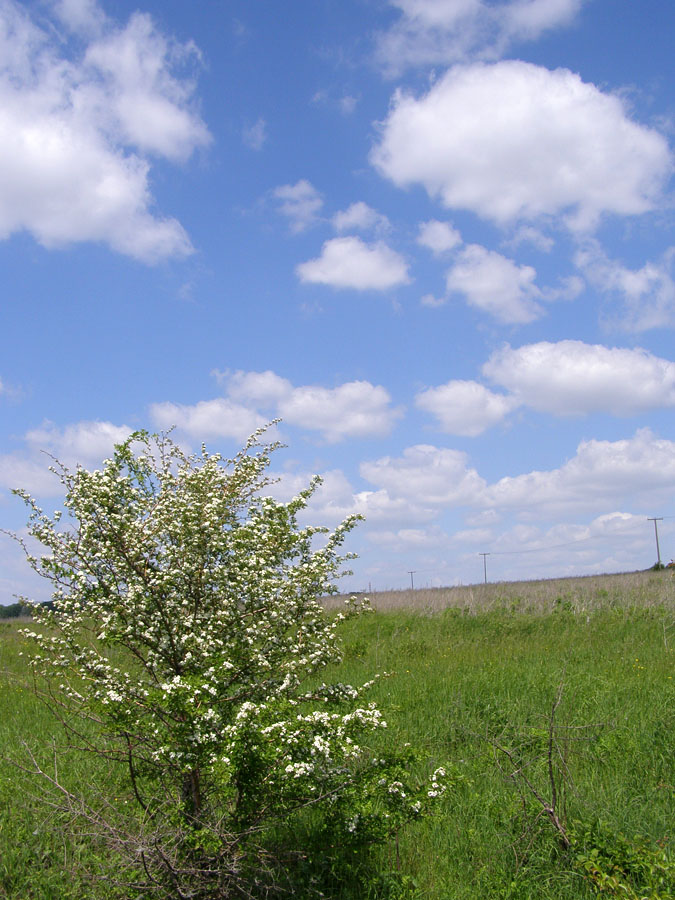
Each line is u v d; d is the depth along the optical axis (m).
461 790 6.12
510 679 9.45
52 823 5.28
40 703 9.36
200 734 4.15
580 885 4.63
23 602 5.20
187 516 4.92
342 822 4.57
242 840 4.32
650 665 10.36
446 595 21.64
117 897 4.40
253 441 5.75
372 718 4.55
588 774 6.36
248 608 4.99
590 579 26.47
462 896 4.64
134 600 4.73
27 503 5.08
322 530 5.32
